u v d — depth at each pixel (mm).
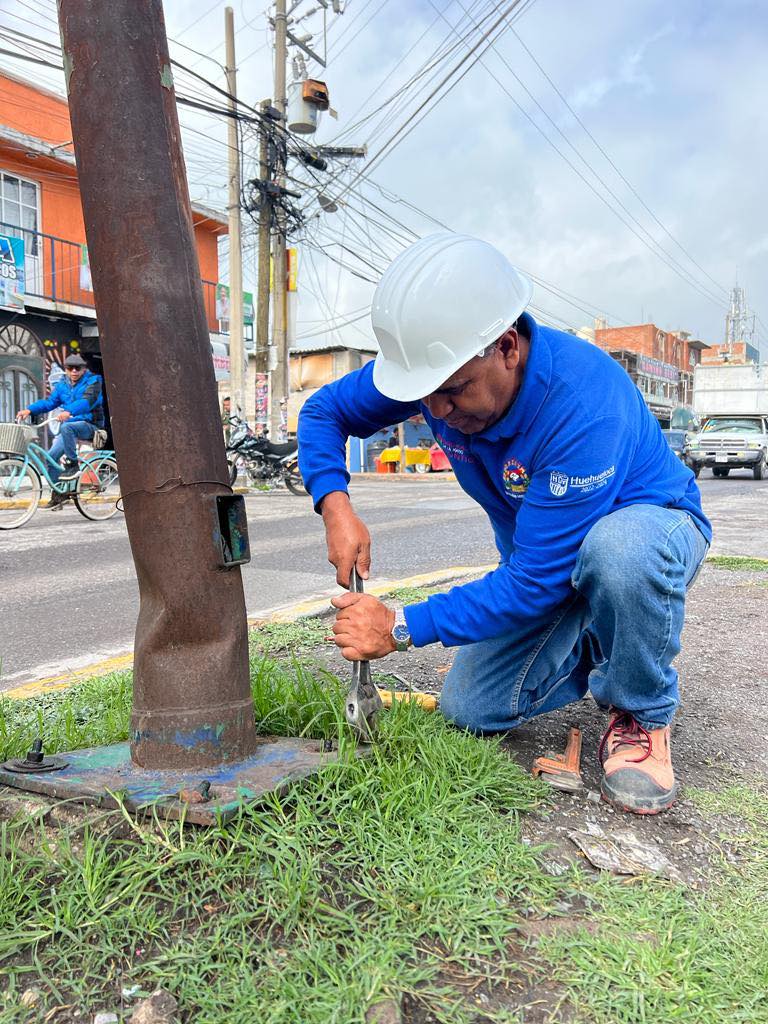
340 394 2201
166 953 1280
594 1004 1238
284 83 15594
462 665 2209
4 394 13945
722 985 1289
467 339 1652
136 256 1622
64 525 8602
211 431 1721
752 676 2996
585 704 2676
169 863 1429
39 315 14477
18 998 1228
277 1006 1178
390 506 11234
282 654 3170
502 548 2393
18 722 2418
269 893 1406
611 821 1822
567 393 1747
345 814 1631
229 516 1750
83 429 8789
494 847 1618
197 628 1710
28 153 13992
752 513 9977
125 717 2246
